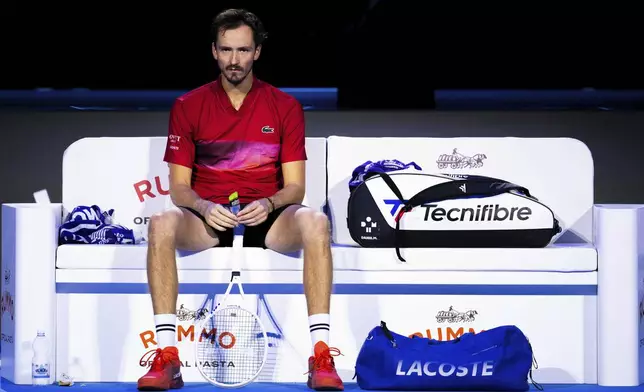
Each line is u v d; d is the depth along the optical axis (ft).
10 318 38.32
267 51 71.20
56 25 72.38
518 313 37.83
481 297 37.83
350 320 37.83
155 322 35.63
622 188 51.52
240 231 38.73
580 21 72.18
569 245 39.06
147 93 73.15
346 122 51.80
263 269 37.37
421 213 37.60
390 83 71.20
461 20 71.10
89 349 37.83
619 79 73.26
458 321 37.83
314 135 51.62
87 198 41.47
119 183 41.55
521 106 65.87
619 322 37.52
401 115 51.55
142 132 51.88
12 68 72.95
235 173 38.58
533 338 37.83
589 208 41.04
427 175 38.40
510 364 35.70
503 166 41.22
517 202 37.76
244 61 37.65
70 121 51.47
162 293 35.53
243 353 37.63
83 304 37.76
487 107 65.62
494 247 37.78
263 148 38.60
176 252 37.35
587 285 37.78
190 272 37.37
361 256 37.40
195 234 36.86
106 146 41.68
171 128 38.58
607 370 37.63
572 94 72.74
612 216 37.45
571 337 37.91
